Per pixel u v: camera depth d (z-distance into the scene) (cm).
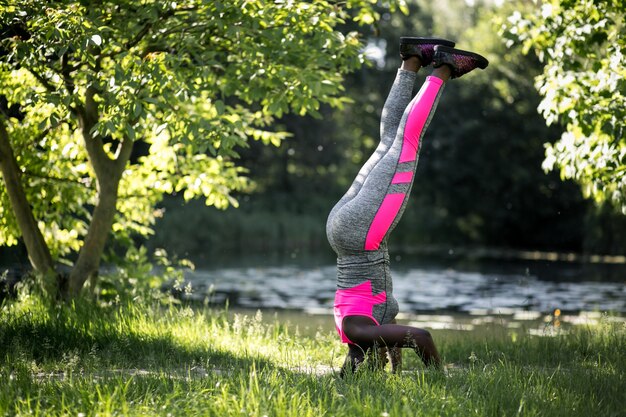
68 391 511
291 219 4338
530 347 811
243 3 827
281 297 1784
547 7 968
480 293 1967
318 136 5075
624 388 550
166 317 877
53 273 948
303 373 595
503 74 4569
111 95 768
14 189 957
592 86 931
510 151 4641
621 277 2508
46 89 896
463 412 479
